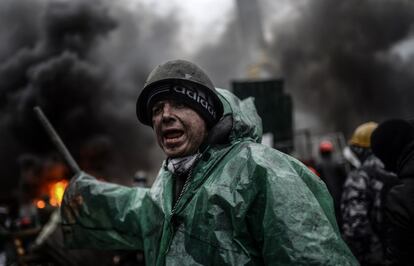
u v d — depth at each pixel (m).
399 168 2.19
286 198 1.26
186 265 1.31
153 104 1.43
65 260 5.46
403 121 2.28
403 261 2.00
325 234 1.24
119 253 5.33
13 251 6.08
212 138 1.40
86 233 1.80
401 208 2.00
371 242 3.21
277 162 1.32
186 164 1.41
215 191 1.31
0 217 6.55
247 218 1.30
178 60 1.42
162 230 1.47
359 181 3.30
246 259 1.27
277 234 1.23
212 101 1.42
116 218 1.72
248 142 1.38
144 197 1.66
